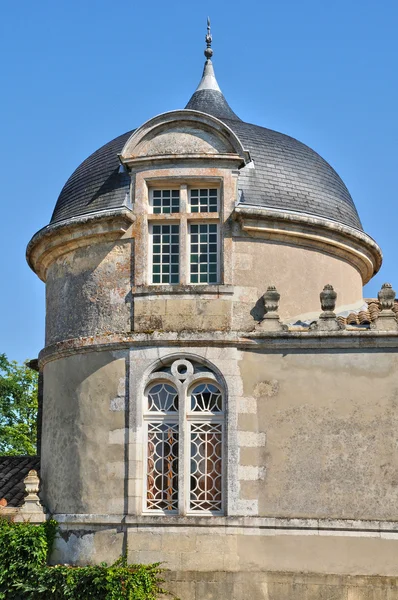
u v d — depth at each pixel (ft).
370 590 45.57
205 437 48.52
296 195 53.16
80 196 54.95
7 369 131.64
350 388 48.16
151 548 47.09
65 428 51.52
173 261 51.26
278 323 48.96
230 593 46.01
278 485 47.37
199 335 48.88
